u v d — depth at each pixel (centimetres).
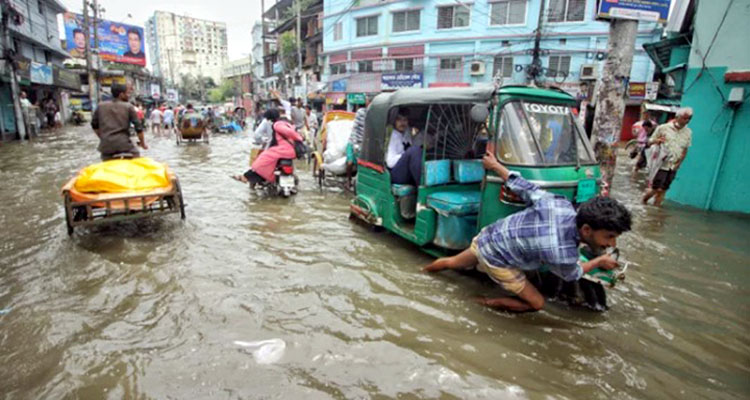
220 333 311
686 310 367
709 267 461
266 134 816
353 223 611
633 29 643
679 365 289
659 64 1270
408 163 498
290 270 429
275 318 335
